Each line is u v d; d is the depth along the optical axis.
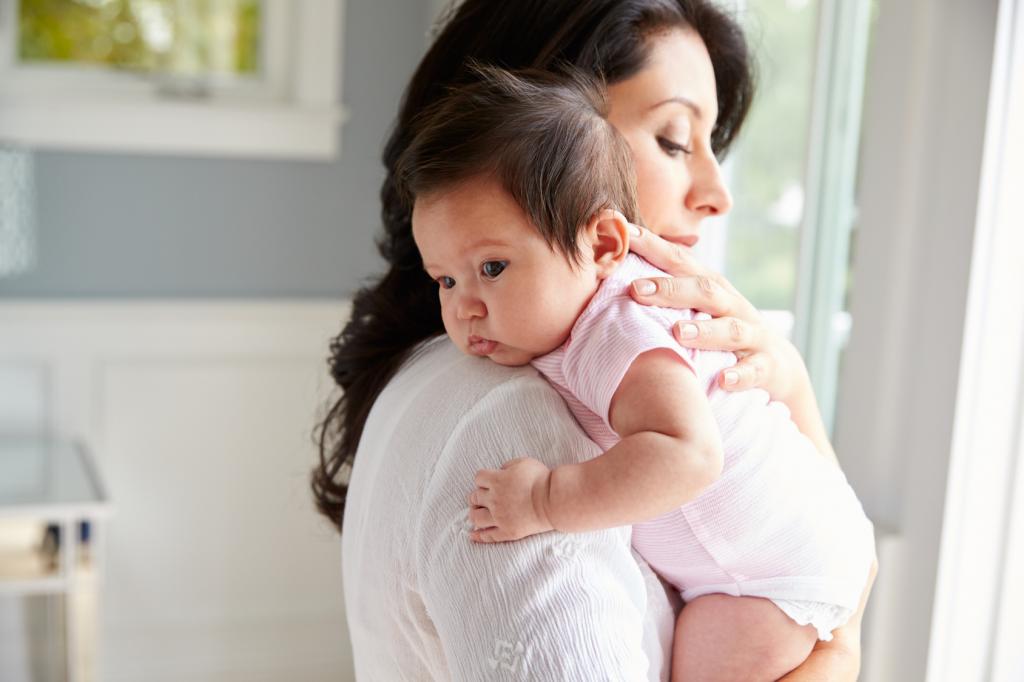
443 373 0.85
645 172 0.93
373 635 0.86
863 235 1.54
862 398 1.54
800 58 1.80
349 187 2.96
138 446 2.88
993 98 1.28
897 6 1.48
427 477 0.79
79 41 2.78
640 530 0.88
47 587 2.38
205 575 3.00
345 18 2.89
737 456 0.85
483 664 0.70
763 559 0.87
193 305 2.83
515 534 0.73
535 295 0.79
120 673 2.96
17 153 2.58
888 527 1.46
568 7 0.93
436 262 0.82
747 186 1.96
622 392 0.76
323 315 2.95
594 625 0.70
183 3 2.84
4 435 2.76
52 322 2.74
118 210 2.79
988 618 1.39
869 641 1.46
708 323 0.86
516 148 0.77
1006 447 1.36
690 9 1.01
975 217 1.30
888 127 1.49
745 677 0.87
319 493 1.11
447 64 0.98
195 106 2.77
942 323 1.35
